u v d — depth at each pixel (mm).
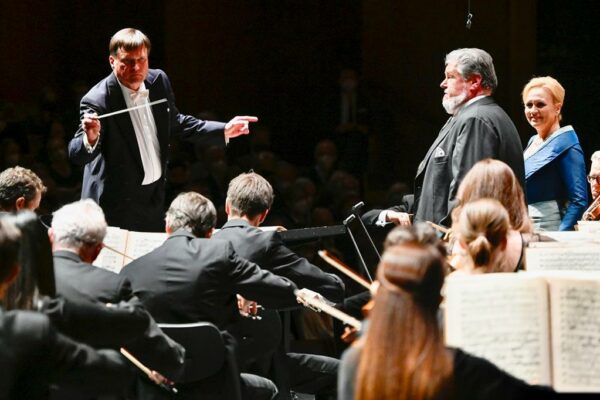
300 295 10289
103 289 9289
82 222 9453
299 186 20812
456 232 8750
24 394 7453
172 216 10773
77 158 12656
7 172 11500
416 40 26391
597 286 7895
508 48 25281
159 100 13445
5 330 7426
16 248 7555
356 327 9648
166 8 28141
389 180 25828
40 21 28656
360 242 14625
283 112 29172
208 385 10188
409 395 6645
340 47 29625
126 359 9930
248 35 29016
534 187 13984
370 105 26422
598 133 25094
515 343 7789
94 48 29172
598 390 7859
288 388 12062
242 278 10430
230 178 22094
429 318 6816
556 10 25219
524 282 7820
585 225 11633
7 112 23812
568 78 25219
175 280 10391
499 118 12250
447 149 12320
